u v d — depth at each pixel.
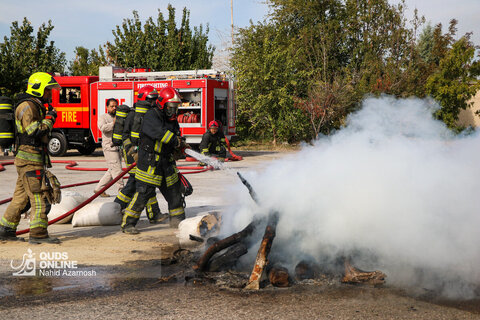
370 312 3.03
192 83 16.33
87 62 32.22
